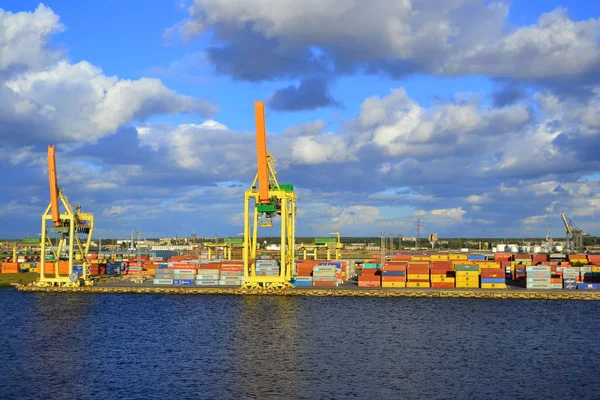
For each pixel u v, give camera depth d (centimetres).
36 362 6812
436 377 6188
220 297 12112
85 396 5575
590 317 9712
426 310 10388
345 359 6912
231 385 5897
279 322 9219
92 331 8656
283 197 11819
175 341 7912
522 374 6312
